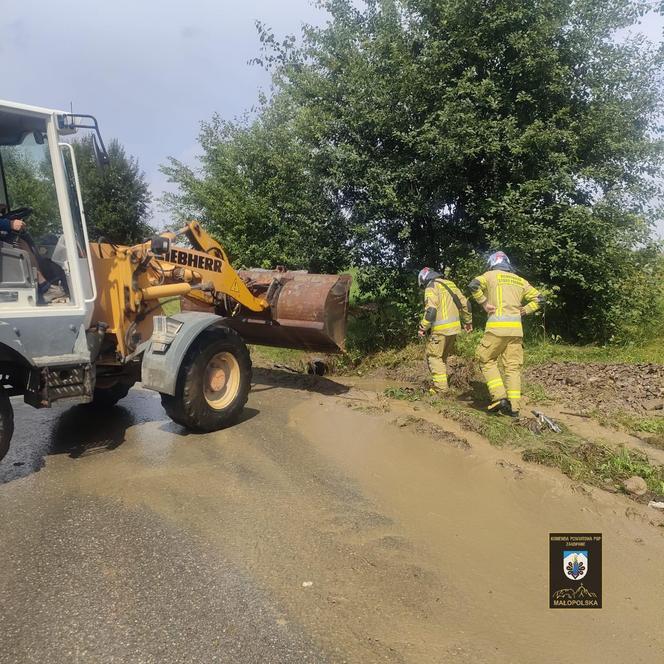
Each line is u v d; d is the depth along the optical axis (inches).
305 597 125.3
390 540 150.0
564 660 108.3
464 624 118.0
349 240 428.1
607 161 393.4
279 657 107.0
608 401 278.4
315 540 149.4
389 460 205.6
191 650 108.6
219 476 190.2
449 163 372.8
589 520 163.6
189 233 278.2
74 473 193.0
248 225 484.7
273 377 341.1
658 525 161.6
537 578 134.9
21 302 188.1
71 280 200.4
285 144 472.4
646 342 399.9
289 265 464.8
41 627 115.0
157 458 206.7
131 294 228.7
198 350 227.9
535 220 376.8
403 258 423.5
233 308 298.7
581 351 384.5
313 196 433.4
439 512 166.7
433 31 393.4
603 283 392.2
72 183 201.9
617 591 131.2
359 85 395.9
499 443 220.1
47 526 156.3
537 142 362.0
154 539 149.1
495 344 250.1
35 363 189.6
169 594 125.7
